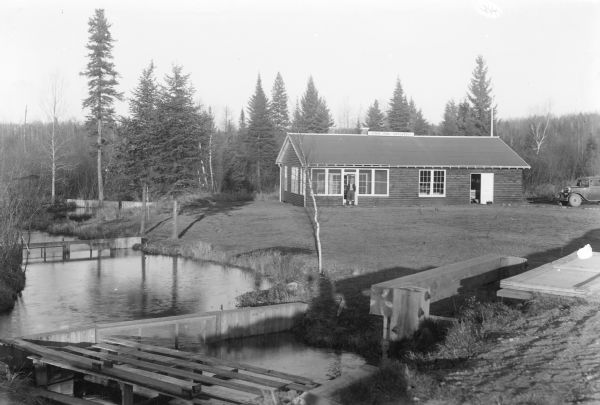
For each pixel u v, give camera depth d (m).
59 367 11.24
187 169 32.16
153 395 10.43
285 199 45.06
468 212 34.03
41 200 39.53
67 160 58.09
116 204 48.34
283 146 44.69
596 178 38.62
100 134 52.84
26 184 35.28
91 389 11.00
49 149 54.44
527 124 70.06
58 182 57.12
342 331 13.66
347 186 39.53
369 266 19.50
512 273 14.95
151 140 31.48
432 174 40.16
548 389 6.48
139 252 29.83
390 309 10.58
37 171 51.22
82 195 56.34
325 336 13.52
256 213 37.31
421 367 8.25
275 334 14.41
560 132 64.75
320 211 36.19
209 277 22.12
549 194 47.56
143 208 34.16
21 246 23.02
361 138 43.09
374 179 39.72
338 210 36.66
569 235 24.83
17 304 17.75
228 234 31.38
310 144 41.12
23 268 24.62
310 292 16.66
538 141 62.47
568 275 11.12
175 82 31.78
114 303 17.84
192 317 13.47
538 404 6.11
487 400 6.38
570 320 8.82
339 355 12.62
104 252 29.98
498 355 7.84
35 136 63.00
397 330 10.48
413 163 39.44
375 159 39.44
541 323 8.91
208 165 63.38
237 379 10.22
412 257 20.81
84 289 20.05
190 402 9.35
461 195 40.50
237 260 24.67
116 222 39.62
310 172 35.38
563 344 7.87
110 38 52.66
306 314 15.00
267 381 9.71
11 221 22.30
